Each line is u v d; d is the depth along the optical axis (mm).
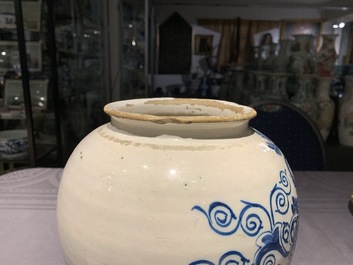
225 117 315
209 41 2100
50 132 1381
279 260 317
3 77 1229
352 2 1466
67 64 1521
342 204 642
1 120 1312
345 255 477
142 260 277
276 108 1021
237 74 1740
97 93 1999
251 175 302
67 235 317
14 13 1115
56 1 1358
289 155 1006
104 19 1987
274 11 1993
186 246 273
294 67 1281
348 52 1444
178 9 2043
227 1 1912
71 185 321
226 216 281
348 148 1224
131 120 319
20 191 677
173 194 278
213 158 299
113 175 295
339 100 1270
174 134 312
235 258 284
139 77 1889
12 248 479
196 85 2154
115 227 281
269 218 300
